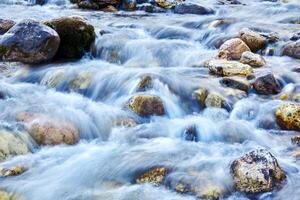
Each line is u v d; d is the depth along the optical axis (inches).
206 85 140.0
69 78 146.0
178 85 138.3
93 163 101.6
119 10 279.0
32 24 159.5
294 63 166.7
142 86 137.0
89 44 170.4
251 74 146.4
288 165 101.8
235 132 118.6
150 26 217.9
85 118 119.3
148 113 124.5
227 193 91.6
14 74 151.4
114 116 122.0
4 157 101.7
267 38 183.9
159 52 177.3
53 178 96.5
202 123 121.9
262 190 91.9
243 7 280.4
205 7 268.7
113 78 143.3
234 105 131.6
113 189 93.1
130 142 113.1
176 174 96.3
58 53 165.0
